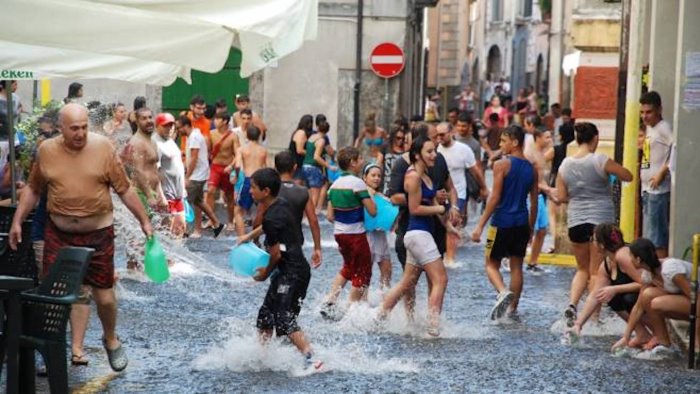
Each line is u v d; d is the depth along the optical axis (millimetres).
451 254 27391
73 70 17891
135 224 23359
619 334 19094
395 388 15039
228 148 33656
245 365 16031
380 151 38906
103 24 14961
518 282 20438
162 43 15219
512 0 114750
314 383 15203
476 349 17672
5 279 12570
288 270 15961
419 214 18609
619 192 25766
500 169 20125
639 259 17016
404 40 46375
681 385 15578
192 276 24000
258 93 46469
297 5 16281
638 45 25344
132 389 14594
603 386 15438
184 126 34812
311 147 37938
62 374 13000
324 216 38000
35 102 23125
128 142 23125
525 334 19016
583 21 30688
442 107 96438
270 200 15977
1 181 22031
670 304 16906
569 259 28422
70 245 15062
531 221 20531
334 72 46469
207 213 31547
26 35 14742
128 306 20328
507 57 116750
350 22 46281
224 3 15742
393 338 18375
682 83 20688
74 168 15023
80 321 15727
